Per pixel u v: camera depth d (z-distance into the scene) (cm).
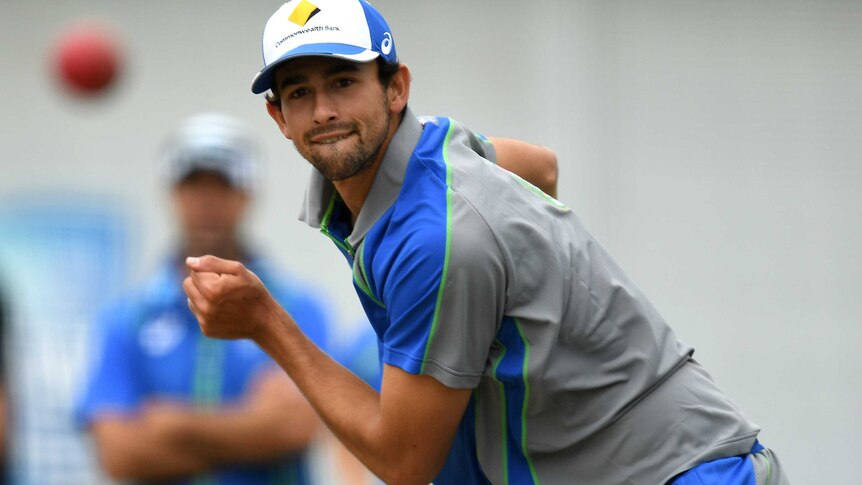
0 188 2423
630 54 2573
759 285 2611
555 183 1168
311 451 1705
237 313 1044
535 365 990
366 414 1027
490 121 2534
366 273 1013
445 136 1027
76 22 2452
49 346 2334
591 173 2556
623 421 1020
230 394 1603
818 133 2622
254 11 2491
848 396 2614
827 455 2611
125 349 1614
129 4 2464
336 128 963
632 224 2578
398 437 1001
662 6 2581
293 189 2475
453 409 991
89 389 1612
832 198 2623
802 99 2616
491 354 1008
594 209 2556
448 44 2525
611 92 2569
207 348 1606
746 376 2609
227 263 1037
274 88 997
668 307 2594
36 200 2420
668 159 2588
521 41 2542
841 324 2622
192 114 2473
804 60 2620
